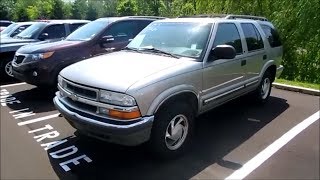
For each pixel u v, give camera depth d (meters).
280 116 6.12
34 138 5.01
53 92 7.81
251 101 6.75
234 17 6.14
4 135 5.11
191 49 4.84
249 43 6.00
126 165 4.19
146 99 3.81
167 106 4.08
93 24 8.23
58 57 7.14
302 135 5.18
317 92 7.87
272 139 5.03
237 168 4.12
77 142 4.85
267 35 6.83
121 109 3.71
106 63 4.50
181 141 4.40
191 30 5.11
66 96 4.41
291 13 11.38
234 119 5.94
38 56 7.06
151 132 3.98
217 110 6.45
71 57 7.28
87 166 4.16
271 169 4.10
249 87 6.05
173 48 4.97
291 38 11.48
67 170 4.06
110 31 7.89
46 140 4.93
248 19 6.44
